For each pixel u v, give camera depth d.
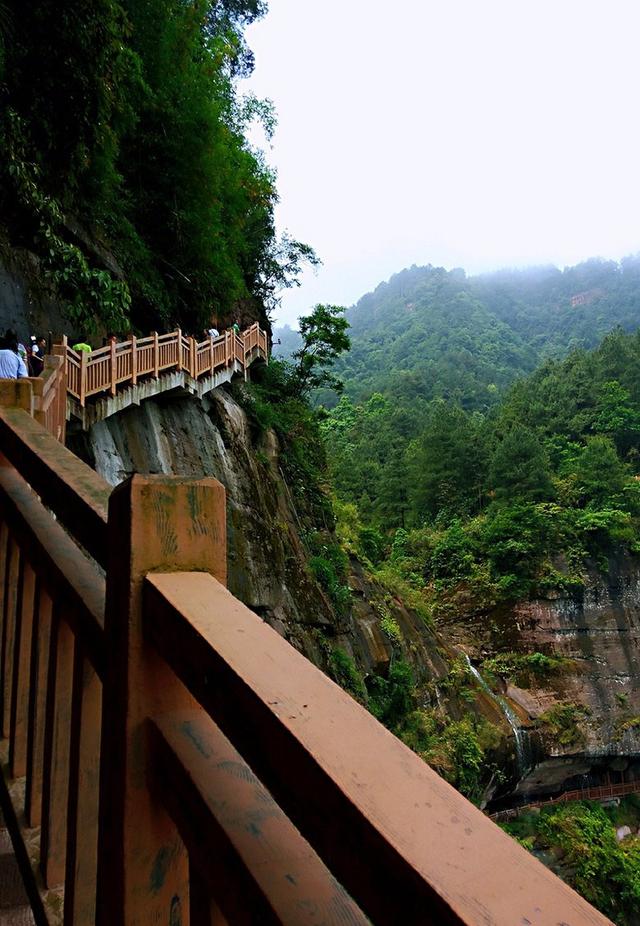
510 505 41.97
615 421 53.91
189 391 14.32
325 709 0.68
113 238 14.29
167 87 15.78
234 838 0.72
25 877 1.43
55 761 1.36
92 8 9.10
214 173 17.25
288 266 28.55
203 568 1.01
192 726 0.93
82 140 10.57
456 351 122.06
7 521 1.95
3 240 10.27
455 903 0.45
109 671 1.00
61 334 11.45
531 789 29.23
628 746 30.80
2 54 8.59
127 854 0.90
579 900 0.48
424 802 0.56
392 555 44.12
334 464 60.41
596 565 36.28
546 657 32.88
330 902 0.63
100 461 10.52
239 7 25.25
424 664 26.56
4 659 1.93
